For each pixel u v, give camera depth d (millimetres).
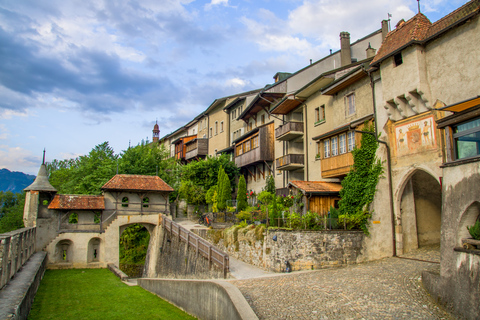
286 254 17531
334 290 12289
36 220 27703
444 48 16188
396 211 18703
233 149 43812
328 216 20656
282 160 30391
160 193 32594
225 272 17844
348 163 21984
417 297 10844
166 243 29469
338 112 24359
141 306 16734
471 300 8797
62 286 21500
